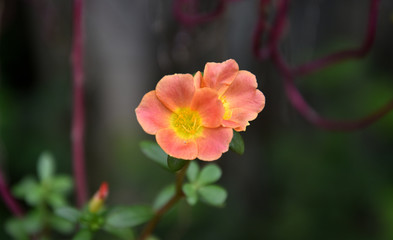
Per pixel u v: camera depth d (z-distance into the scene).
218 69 0.23
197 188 0.25
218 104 0.22
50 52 0.53
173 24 0.43
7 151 0.52
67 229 0.31
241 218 0.51
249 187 0.53
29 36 0.56
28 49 0.58
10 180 0.52
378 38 0.53
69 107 0.54
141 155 0.53
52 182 0.31
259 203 0.53
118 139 0.53
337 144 0.52
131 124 0.53
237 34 0.45
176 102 0.22
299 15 0.47
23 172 0.52
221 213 0.51
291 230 0.49
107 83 0.51
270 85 0.49
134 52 0.49
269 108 0.51
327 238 0.49
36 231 0.30
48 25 0.46
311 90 0.52
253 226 0.51
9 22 0.53
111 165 0.53
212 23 0.43
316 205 0.50
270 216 0.51
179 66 0.45
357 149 0.52
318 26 0.51
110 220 0.26
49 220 0.30
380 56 0.54
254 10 0.44
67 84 0.55
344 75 0.50
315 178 0.51
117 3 0.46
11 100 0.56
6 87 0.58
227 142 0.22
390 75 0.53
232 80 0.23
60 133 0.55
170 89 0.22
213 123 0.22
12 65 0.59
